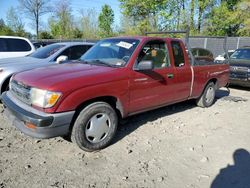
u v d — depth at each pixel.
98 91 3.61
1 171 3.19
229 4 26.89
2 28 39.78
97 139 3.78
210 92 6.36
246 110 6.33
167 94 4.83
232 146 4.19
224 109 6.35
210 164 3.60
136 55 4.18
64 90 3.29
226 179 3.26
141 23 28.98
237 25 26.02
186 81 5.24
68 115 3.35
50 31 47.97
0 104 5.86
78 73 3.67
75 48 7.30
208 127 5.01
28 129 3.37
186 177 3.27
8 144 3.90
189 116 5.64
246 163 3.66
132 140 4.25
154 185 3.08
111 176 3.22
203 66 5.76
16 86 3.79
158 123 5.08
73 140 3.62
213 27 26.28
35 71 3.94
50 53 7.04
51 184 3.00
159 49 4.69
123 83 3.92
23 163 3.41
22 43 9.17
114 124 3.93
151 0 27.91
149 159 3.66
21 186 2.94
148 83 4.33
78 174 3.23
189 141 4.31
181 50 5.19
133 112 4.32
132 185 3.06
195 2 26.19
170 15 27.86
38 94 3.32
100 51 4.66
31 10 44.75
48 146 3.92
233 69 8.81
